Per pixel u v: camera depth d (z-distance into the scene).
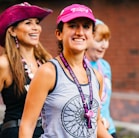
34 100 3.99
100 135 4.43
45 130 4.05
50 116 4.00
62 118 3.97
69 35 4.05
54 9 16.17
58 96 3.97
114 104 13.84
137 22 16.06
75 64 4.09
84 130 4.01
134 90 15.98
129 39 16.14
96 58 5.98
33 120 4.02
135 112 13.07
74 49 4.03
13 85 5.11
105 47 5.98
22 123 4.03
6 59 5.14
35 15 5.32
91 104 4.05
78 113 3.99
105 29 5.93
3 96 5.16
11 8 5.30
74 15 4.01
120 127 11.34
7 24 5.27
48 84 3.97
